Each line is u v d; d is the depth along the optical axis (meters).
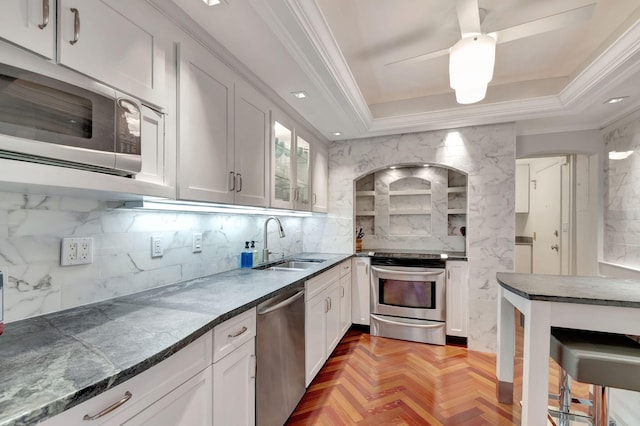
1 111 0.78
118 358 0.83
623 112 2.76
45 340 0.95
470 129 3.17
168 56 1.35
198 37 1.51
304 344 2.10
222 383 1.24
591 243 3.36
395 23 1.99
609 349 1.46
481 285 3.06
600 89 2.33
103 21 1.06
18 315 1.11
